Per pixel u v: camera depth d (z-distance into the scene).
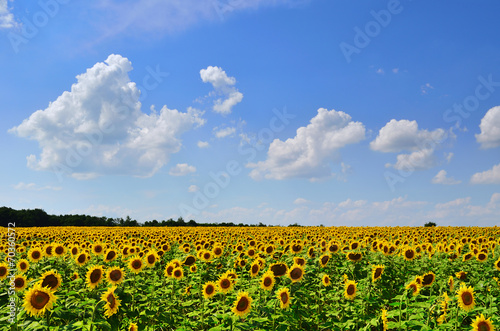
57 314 7.19
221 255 15.48
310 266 12.66
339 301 10.15
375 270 10.55
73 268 12.93
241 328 7.75
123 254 15.28
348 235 26.38
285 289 8.51
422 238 26.05
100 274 9.26
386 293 11.31
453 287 9.02
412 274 13.56
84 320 7.32
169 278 11.98
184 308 10.73
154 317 9.62
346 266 13.33
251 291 9.96
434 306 8.05
